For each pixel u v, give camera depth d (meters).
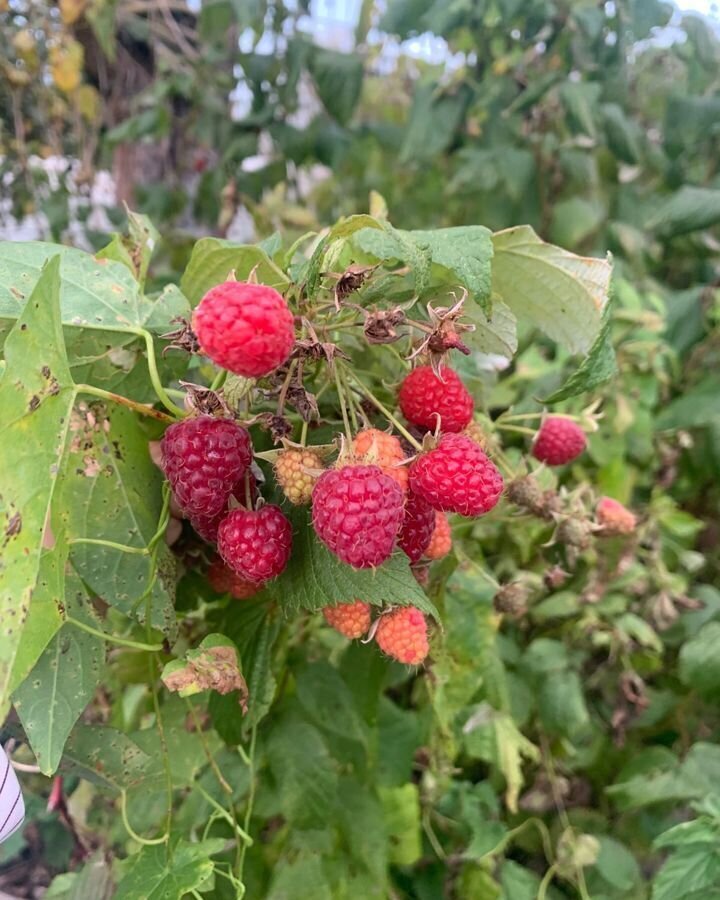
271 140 0.52
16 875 0.35
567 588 0.35
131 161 0.55
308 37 0.48
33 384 0.13
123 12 0.50
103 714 0.27
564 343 0.21
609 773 0.38
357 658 0.24
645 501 0.42
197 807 0.24
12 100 0.52
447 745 0.28
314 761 0.23
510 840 0.36
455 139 0.50
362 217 0.15
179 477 0.15
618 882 0.32
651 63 0.50
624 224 0.47
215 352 0.13
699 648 0.33
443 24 0.43
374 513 0.14
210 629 0.22
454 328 0.15
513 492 0.22
